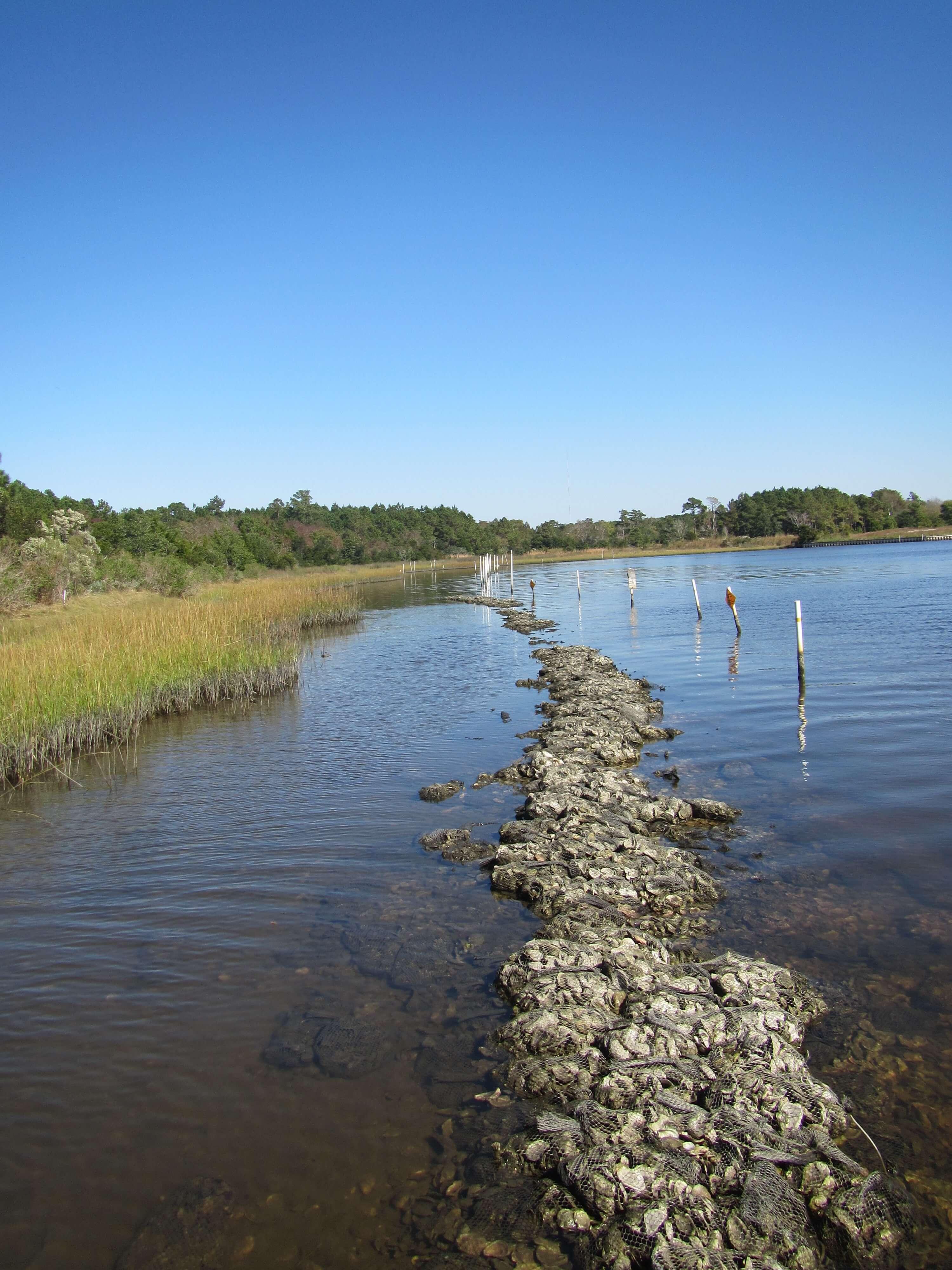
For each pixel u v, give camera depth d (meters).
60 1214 4.98
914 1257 4.59
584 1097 5.86
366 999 7.28
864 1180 4.96
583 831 10.63
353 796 13.13
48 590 35.53
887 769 13.36
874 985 7.23
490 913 8.95
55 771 15.09
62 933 8.58
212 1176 5.27
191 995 7.37
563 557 140.12
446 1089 6.05
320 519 133.88
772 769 13.73
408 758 15.45
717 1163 5.10
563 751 14.61
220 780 14.25
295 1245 4.74
